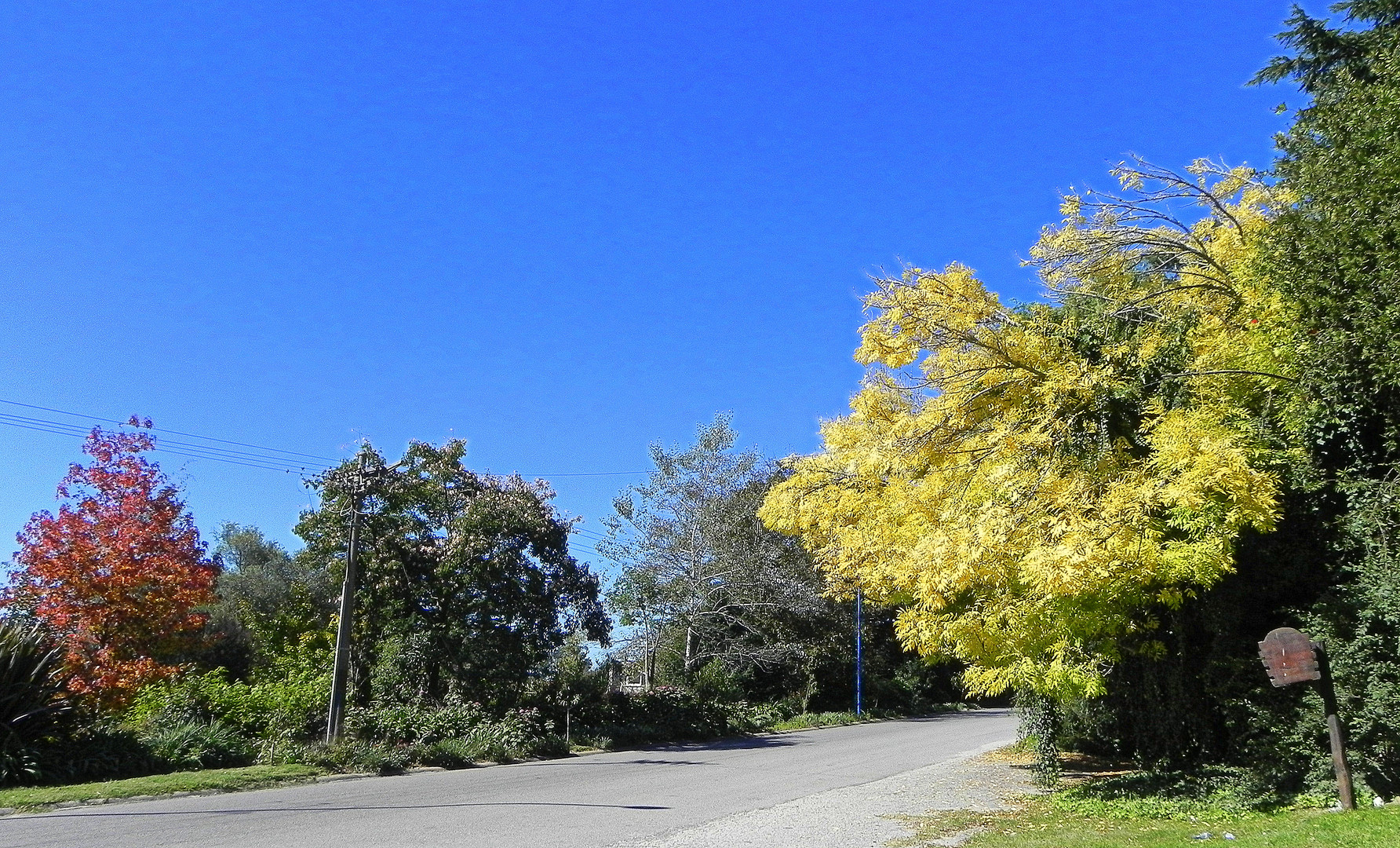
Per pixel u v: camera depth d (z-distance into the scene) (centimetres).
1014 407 1291
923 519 1276
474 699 2352
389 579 2433
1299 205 1209
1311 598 1155
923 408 1462
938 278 1317
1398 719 980
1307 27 1538
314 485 2459
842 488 1530
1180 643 1330
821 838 1055
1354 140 1084
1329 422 1065
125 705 1959
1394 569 1002
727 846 1007
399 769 1823
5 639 1584
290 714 2027
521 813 1244
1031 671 1184
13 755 1446
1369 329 1016
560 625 2686
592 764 2000
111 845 994
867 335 1339
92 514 2052
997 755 2036
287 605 3158
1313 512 1127
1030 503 1055
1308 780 1050
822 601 3828
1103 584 1027
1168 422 1084
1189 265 1387
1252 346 1154
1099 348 1308
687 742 2686
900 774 1719
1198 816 1066
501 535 2545
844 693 4181
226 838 1039
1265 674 1138
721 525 3556
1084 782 1465
